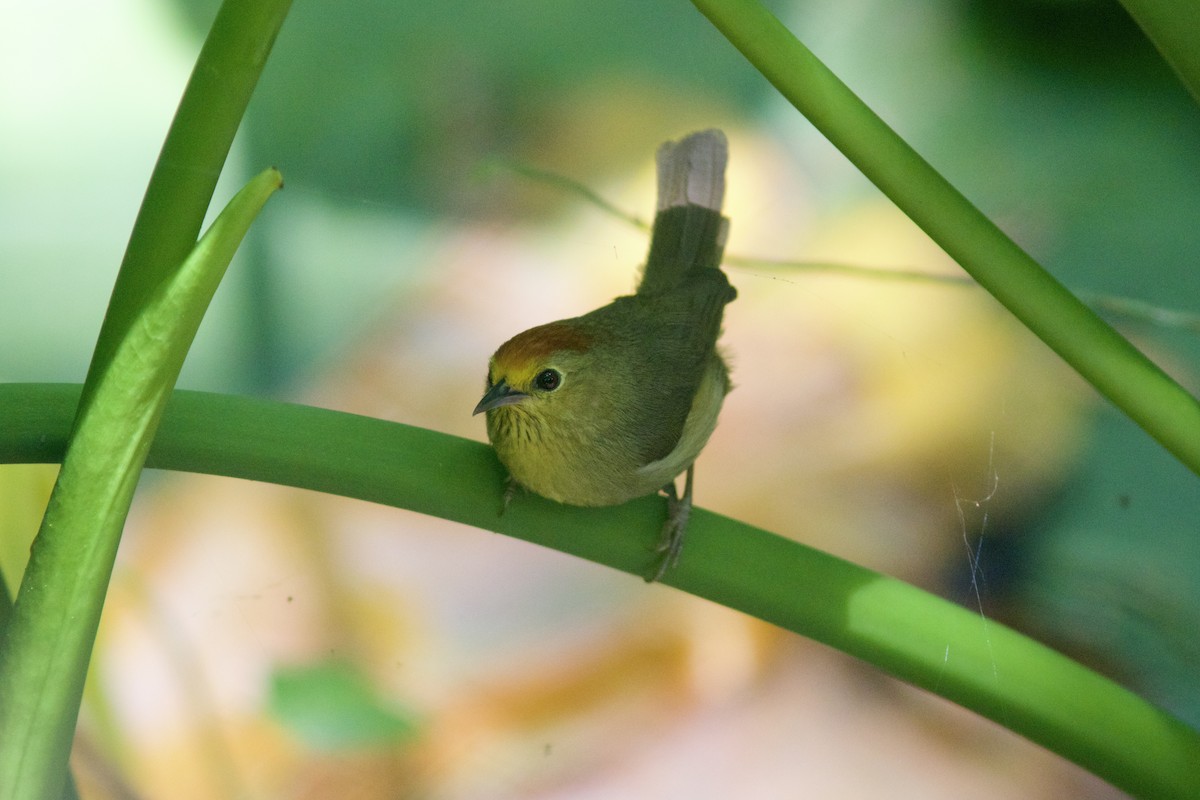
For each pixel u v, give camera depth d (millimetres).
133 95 3607
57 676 3172
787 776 3484
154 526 3516
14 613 3125
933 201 3264
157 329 2916
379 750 3445
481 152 3645
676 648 3512
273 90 3703
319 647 3490
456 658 3494
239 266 3586
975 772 3490
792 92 3260
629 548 3299
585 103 3750
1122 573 3514
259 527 3521
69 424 3271
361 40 3814
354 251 3598
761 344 3584
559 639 3508
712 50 3947
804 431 3559
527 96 3785
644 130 3682
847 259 3598
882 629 3281
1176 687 3486
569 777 3473
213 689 3457
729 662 3514
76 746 3365
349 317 3582
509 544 3535
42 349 3545
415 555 3521
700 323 3408
